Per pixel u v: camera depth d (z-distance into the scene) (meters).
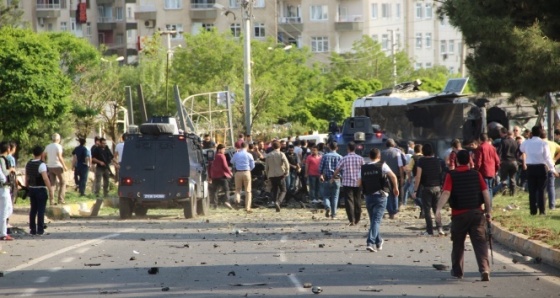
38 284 32.81
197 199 68.75
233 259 39.88
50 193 68.19
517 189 73.75
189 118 94.88
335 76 197.50
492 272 35.28
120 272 35.88
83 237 50.53
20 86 84.31
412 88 96.38
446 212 64.56
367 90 173.62
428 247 44.09
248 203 72.62
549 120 80.94
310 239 48.53
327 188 64.12
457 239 33.38
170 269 36.69
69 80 88.50
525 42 59.50
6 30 88.00
